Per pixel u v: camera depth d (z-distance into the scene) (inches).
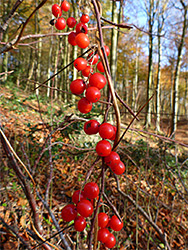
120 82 645.9
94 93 19.6
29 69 319.3
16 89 258.8
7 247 68.6
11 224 76.8
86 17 23.2
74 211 23.1
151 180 119.3
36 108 212.2
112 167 20.2
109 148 19.5
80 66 21.8
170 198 114.4
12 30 304.7
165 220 101.2
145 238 91.7
